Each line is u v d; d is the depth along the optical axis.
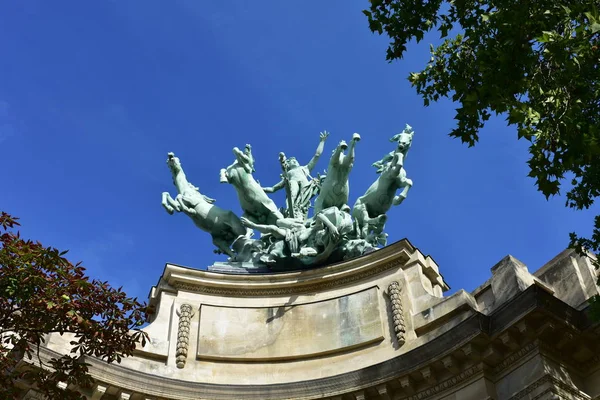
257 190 39.31
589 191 25.48
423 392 30.45
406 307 33.69
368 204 38.25
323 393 31.47
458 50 26.50
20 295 23.00
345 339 33.81
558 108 23.11
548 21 23.42
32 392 29.16
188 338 34.22
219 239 39.09
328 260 36.75
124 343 25.30
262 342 34.41
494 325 29.72
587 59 23.23
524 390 28.61
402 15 26.00
